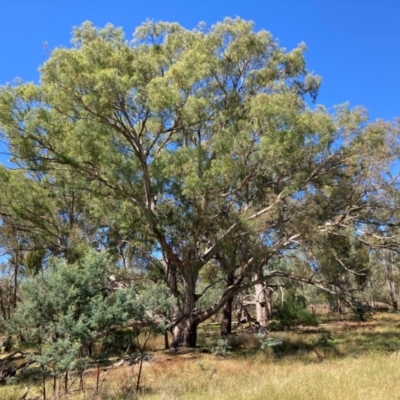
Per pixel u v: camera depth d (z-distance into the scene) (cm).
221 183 1463
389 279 3416
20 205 1717
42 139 1445
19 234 2014
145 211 1543
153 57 1560
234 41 1742
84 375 1162
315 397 694
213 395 811
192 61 1438
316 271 1784
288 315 2514
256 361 1398
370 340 1800
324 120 1472
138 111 1395
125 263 1889
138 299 980
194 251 1775
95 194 1675
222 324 2334
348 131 1525
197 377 1074
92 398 870
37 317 878
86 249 1608
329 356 1439
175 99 1331
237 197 1688
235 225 1559
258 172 1515
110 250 1783
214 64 1576
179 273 1989
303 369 1068
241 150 1464
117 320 909
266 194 1612
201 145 1555
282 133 1384
